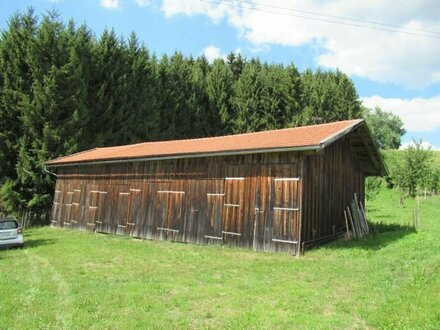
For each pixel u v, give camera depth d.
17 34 28.94
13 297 7.84
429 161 38.38
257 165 14.24
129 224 19.31
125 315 6.63
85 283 9.02
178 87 43.38
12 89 28.19
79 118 29.11
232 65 62.00
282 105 46.12
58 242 17.09
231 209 14.82
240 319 6.34
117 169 20.88
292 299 7.44
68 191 24.88
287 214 13.03
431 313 6.15
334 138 12.70
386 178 46.78
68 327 6.09
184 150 16.89
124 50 36.69
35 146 27.48
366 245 13.17
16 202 27.41
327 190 14.79
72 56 29.38
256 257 12.26
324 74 52.78
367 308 6.71
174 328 6.04
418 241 13.38
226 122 45.81
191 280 9.24
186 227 16.44
